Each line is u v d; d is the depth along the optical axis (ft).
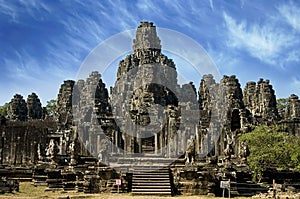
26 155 224.12
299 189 172.04
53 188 159.63
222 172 158.20
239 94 301.63
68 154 204.03
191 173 151.53
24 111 345.31
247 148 181.88
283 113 359.05
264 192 157.38
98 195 143.54
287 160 191.42
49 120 290.76
